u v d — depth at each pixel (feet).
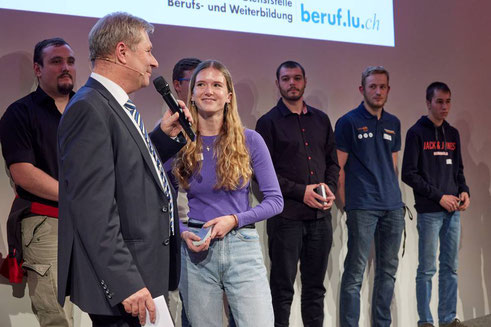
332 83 11.62
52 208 8.18
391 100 12.31
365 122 11.14
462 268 13.16
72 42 9.18
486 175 13.52
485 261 13.46
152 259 5.41
